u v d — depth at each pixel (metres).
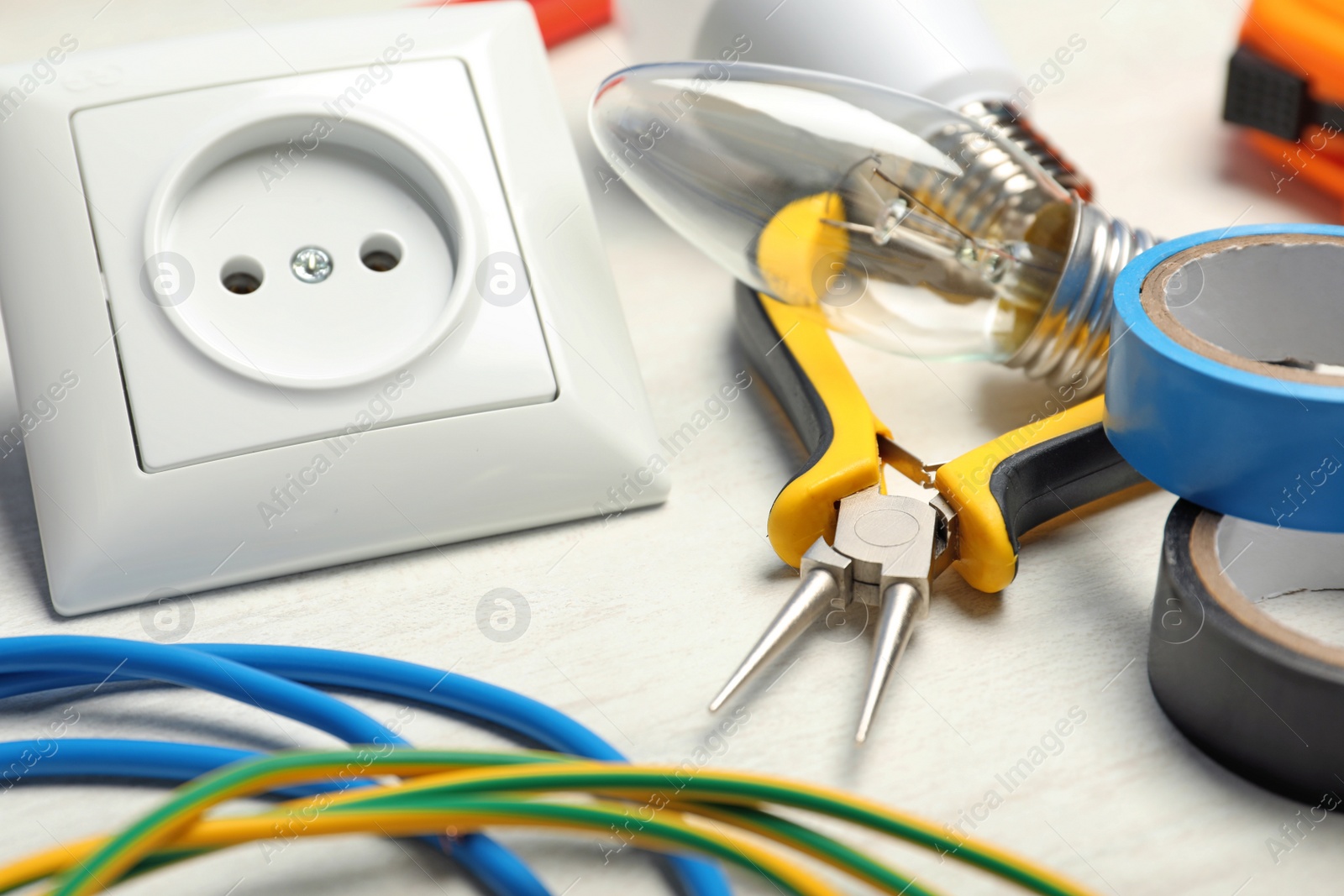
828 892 0.23
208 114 0.36
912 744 0.29
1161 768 0.28
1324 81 0.46
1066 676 0.31
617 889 0.26
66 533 0.33
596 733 0.29
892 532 0.31
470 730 0.30
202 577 0.33
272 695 0.28
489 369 0.35
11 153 0.36
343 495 0.34
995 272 0.38
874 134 0.38
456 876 0.26
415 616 0.33
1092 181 0.50
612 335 0.37
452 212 0.36
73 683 0.30
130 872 0.24
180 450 0.33
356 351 0.35
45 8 0.61
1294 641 0.26
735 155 0.38
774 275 0.39
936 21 0.44
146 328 0.34
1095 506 0.36
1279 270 0.32
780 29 0.44
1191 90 0.56
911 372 0.42
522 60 0.40
